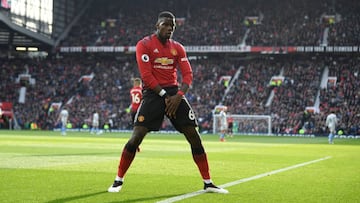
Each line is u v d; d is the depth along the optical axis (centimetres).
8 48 8350
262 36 7619
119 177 1060
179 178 1334
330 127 4447
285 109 6925
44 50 8338
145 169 1590
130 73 7981
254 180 1316
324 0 8112
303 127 6638
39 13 7700
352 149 3259
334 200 987
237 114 7056
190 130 1070
